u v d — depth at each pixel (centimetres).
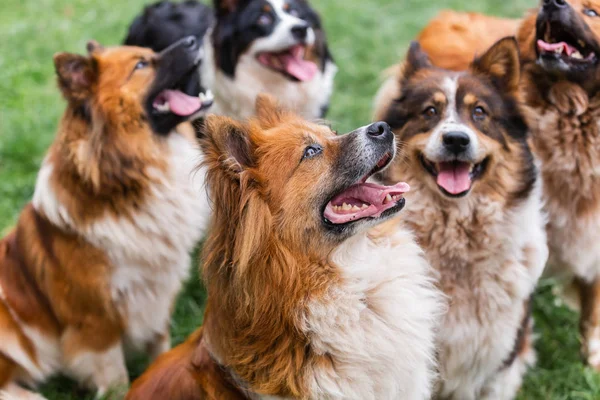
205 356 145
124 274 171
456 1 379
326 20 348
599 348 186
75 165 167
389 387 142
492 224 160
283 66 223
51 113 264
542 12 173
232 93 225
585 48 175
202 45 223
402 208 141
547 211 179
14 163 241
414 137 164
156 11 227
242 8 221
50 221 169
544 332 194
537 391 179
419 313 144
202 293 203
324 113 236
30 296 174
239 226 136
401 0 382
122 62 171
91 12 364
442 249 163
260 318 138
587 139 174
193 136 182
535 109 176
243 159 139
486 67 167
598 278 182
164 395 147
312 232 140
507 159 162
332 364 139
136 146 171
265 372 140
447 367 164
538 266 165
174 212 174
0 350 173
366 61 315
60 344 176
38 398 175
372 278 141
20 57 313
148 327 179
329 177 140
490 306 162
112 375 177
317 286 139
